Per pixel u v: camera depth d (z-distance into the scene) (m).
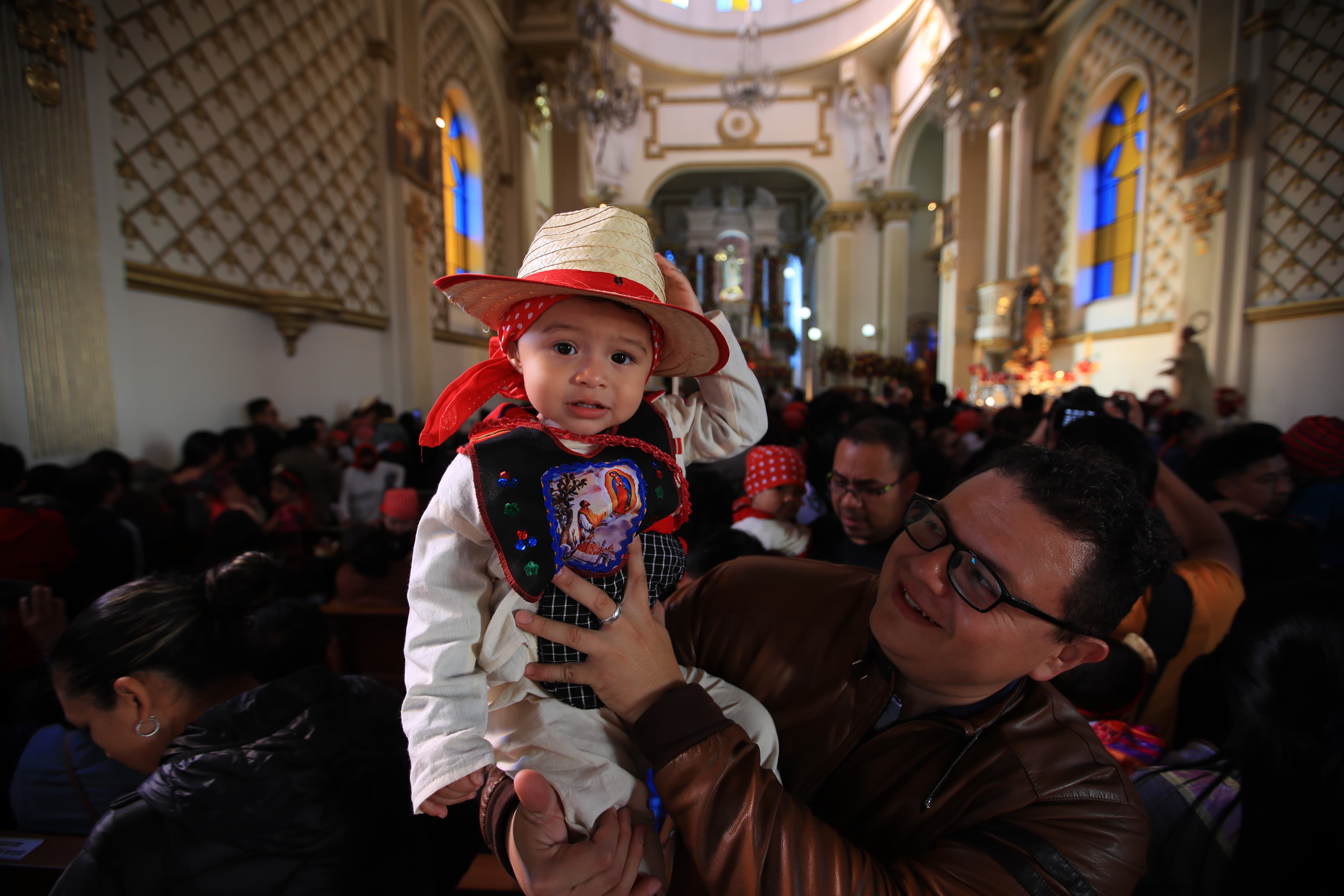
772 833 0.77
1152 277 8.95
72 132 3.61
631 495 0.94
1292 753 0.91
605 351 0.88
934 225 18.14
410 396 7.57
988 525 0.83
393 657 2.88
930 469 2.78
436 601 0.88
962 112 9.40
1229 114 7.28
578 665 0.88
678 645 1.15
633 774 0.94
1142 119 9.27
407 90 7.62
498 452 0.89
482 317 0.97
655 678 0.88
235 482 3.64
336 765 1.08
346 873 1.07
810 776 1.02
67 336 3.57
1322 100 6.51
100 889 0.97
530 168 11.98
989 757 0.89
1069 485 0.82
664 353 1.02
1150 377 8.88
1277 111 6.94
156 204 4.26
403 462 5.18
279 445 4.76
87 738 1.37
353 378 6.87
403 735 1.23
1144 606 1.63
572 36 10.96
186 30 4.48
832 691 1.03
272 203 5.44
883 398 13.34
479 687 0.86
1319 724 0.90
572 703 0.94
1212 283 7.63
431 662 0.85
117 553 2.72
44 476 3.04
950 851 0.80
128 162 4.04
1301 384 6.76
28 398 3.39
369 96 7.00
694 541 2.79
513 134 11.31
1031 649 0.82
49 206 3.49
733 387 1.07
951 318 12.82
